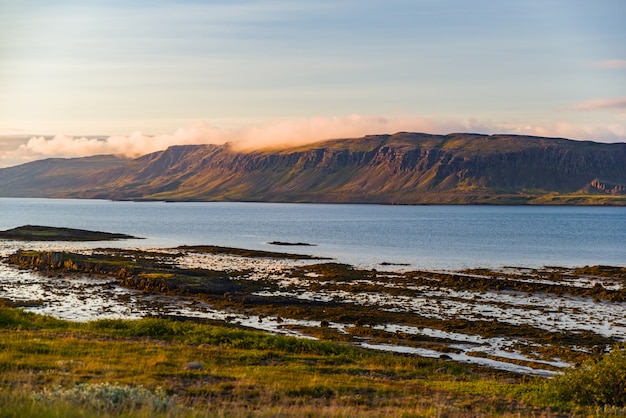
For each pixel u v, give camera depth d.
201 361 31.41
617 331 54.34
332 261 116.50
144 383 24.38
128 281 80.25
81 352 31.16
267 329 53.78
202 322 56.06
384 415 21.17
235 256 123.88
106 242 159.12
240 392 24.06
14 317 42.69
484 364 42.91
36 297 69.81
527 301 70.19
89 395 19.23
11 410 15.98
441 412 22.28
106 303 66.56
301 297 71.94
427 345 48.38
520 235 193.75
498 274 95.94
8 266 100.44
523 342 50.12
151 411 17.77
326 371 31.53
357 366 34.09
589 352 46.97
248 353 34.66
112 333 40.31
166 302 67.94
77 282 83.19
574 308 65.75
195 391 23.78
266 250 141.62
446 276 88.75
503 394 27.88
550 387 28.06
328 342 40.94
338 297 72.06
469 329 54.53
